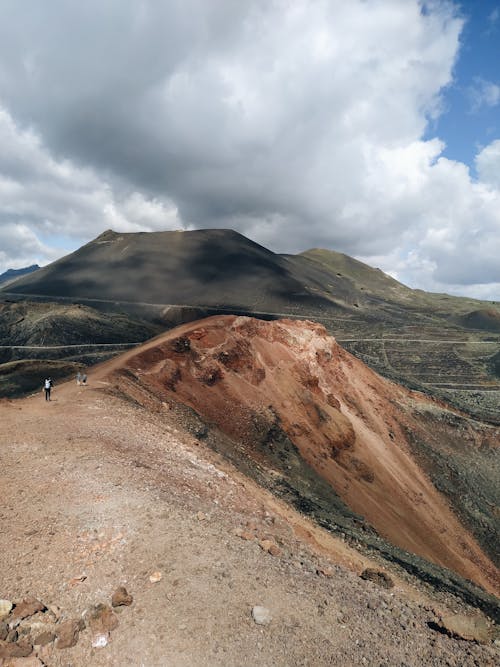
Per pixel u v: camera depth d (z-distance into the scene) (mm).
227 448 29219
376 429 52406
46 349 100750
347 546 21859
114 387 28328
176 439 21938
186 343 39656
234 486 18250
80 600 8719
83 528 11023
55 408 22734
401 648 9172
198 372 38219
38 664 7191
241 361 43406
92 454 16078
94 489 13164
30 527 11016
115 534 10797
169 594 8883
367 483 42219
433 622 10953
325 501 31797
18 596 8711
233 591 9344
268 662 7695
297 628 8719
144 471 15375
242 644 7957
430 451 54625
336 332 196125
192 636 7926
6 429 18797
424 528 40312
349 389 55344
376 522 35312
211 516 13289
